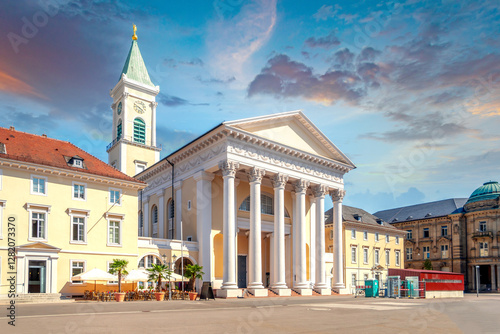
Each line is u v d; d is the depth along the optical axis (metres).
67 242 33.91
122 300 30.72
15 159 31.69
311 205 51.06
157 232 48.22
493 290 76.12
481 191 81.25
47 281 32.12
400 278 43.72
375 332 13.41
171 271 34.72
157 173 49.44
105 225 36.44
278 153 43.69
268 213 48.47
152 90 65.25
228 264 37.75
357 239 66.56
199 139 41.38
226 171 38.81
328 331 13.45
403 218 93.38
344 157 50.84
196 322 15.64
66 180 34.66
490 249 77.81
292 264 48.59
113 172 38.44
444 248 84.06
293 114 45.41
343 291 47.28
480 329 14.91
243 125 40.81
